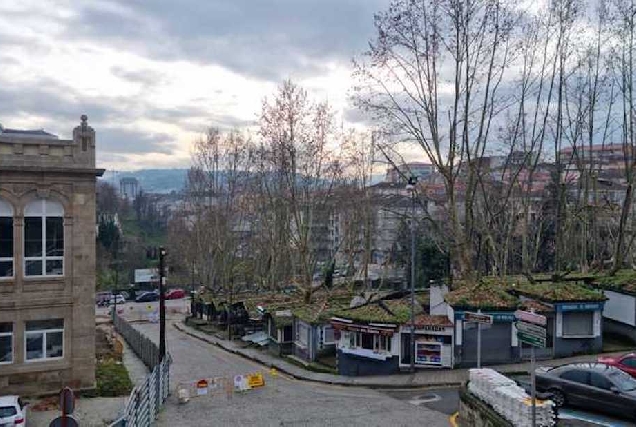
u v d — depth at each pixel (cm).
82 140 2625
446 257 5091
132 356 3859
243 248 7956
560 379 1914
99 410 2412
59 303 2606
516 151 5500
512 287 3256
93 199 2666
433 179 6400
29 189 2556
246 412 2341
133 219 16775
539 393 1812
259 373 2988
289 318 3903
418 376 2802
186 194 8475
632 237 4103
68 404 1336
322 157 4741
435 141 3528
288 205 5178
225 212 6769
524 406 1588
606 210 4881
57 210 2617
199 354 4141
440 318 2945
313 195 4791
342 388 2773
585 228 4659
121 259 11231
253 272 7162
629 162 4931
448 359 2862
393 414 2217
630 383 1842
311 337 3488
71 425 1320
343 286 5478
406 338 2931
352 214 6266
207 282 7319
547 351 2884
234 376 2864
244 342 4578
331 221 6569
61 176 2603
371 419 2162
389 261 6662
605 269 4538
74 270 2633
